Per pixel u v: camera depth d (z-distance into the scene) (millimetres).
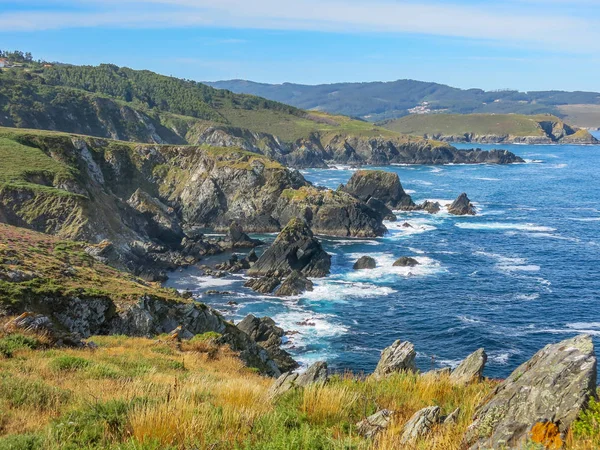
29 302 34312
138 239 87875
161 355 26266
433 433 9539
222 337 34812
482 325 55375
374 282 72500
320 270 76125
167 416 10062
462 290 67750
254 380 22016
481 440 8273
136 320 38656
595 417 7285
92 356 22109
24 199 78312
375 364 46938
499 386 9750
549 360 8602
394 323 56906
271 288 69938
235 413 10727
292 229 81812
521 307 60875
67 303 36281
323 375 16578
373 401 13070
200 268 82875
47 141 108062
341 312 60812
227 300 66250
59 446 9359
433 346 50656
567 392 7887
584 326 54812
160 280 74375
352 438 9836
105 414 10914
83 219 77875
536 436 7562
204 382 16438
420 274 75438
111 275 48469
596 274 73875
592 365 8031
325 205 108250
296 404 12500
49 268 41844
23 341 21797
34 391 13219
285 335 53688
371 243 96625
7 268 37656
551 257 83500
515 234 100812
